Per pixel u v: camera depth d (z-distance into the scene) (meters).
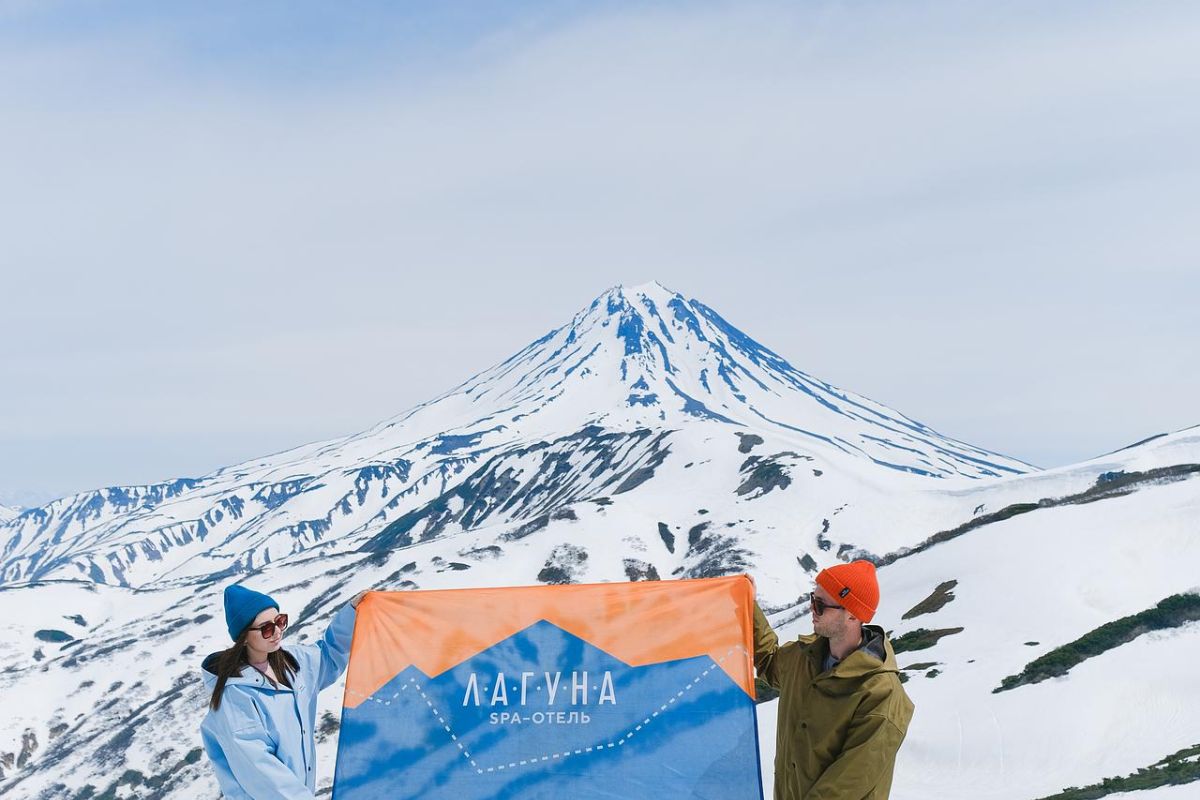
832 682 5.56
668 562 135.75
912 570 68.31
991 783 33.91
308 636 139.38
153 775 113.62
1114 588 53.62
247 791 5.61
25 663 198.38
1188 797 20.58
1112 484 91.38
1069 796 26.33
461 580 132.62
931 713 40.53
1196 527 59.94
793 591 119.62
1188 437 121.06
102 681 153.38
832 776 5.38
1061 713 37.53
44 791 116.44
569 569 133.75
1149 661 41.69
